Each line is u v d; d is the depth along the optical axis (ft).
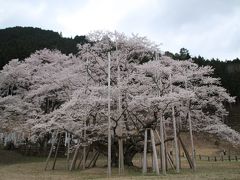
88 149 70.59
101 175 53.67
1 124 103.50
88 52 71.31
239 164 81.92
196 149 136.26
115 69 72.23
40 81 94.27
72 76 72.74
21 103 96.73
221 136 70.03
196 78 74.95
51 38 215.10
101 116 64.69
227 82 193.57
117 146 64.80
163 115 64.23
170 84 62.64
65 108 58.54
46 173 58.90
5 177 52.65
